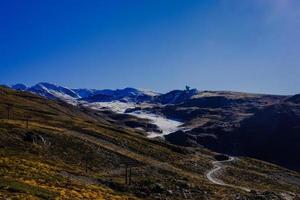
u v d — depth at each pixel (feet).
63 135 476.95
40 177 224.94
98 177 335.67
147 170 448.65
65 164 380.78
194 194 352.90
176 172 468.34
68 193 194.08
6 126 437.99
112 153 475.31
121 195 254.27
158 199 315.78
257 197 376.48
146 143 592.19
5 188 162.81
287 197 418.10
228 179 510.58
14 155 330.95
